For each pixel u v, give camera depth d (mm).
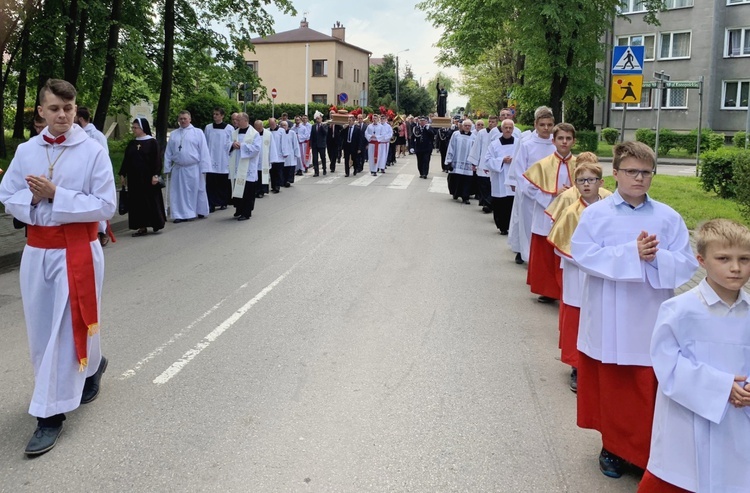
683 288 7637
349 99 66812
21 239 10555
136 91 25438
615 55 12320
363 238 11391
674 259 3594
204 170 13523
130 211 11539
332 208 15188
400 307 7199
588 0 22906
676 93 38531
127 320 6633
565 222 5055
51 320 4219
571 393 4969
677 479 2805
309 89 63250
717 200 13859
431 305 7305
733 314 2787
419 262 9531
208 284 8109
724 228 2730
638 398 3666
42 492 3562
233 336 6148
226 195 14930
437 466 3859
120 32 20047
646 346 3662
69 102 4199
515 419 4512
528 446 4137
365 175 23969
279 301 7363
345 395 4840
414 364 5496
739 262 2684
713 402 2662
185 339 6055
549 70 25031
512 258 9945
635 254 3607
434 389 4984
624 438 3715
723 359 2771
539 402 4801
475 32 28578
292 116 54594
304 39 62719
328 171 25750
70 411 4484
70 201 4047
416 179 22375
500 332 6406
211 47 21984
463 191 16328
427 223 13156
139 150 11422
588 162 5191
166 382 5062
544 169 7027
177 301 7344
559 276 6891
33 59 20312
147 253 10070
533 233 7199
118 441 4129
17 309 7152
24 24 18500
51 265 4152
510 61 43531
